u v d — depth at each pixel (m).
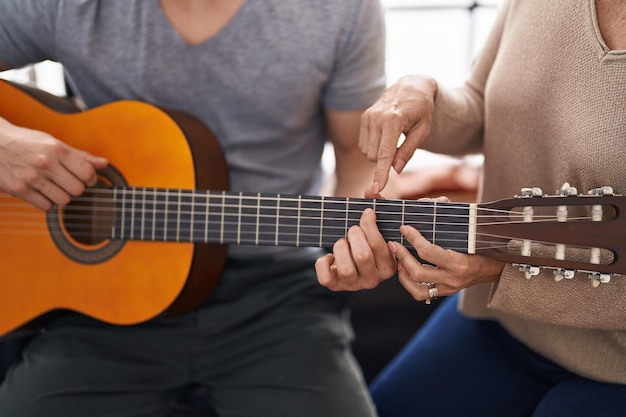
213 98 1.26
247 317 1.27
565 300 0.98
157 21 1.21
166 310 1.17
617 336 1.03
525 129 1.11
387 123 1.03
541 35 1.05
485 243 0.98
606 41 0.98
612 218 0.95
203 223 1.12
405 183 1.61
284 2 1.21
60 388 1.17
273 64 1.23
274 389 1.22
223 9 1.22
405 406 1.33
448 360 1.36
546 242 0.94
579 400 1.08
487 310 1.28
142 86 1.25
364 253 0.96
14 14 1.21
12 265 1.23
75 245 1.20
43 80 1.73
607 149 0.96
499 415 1.27
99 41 1.22
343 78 1.30
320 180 1.46
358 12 1.24
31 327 1.25
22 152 1.12
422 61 2.41
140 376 1.23
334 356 1.26
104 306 1.19
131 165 1.18
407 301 1.85
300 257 1.34
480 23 2.36
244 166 1.30
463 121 1.24
